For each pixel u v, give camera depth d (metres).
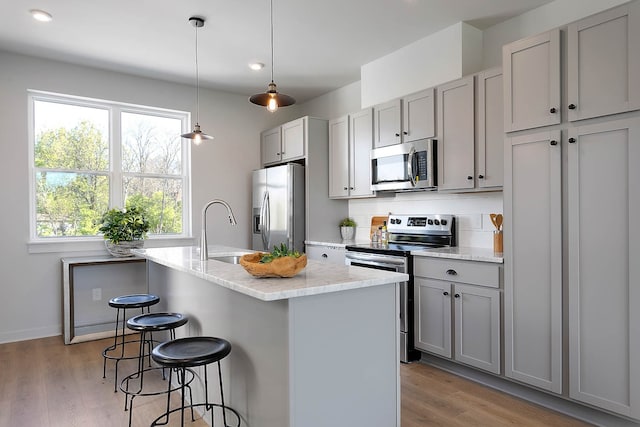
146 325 2.21
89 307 4.02
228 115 4.83
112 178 4.20
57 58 3.78
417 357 3.17
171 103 4.45
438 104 3.19
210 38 3.39
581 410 2.24
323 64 3.99
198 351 1.76
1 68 3.61
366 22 3.14
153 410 2.40
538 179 2.35
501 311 2.54
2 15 2.97
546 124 2.31
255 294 1.50
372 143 3.82
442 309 2.88
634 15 1.96
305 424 1.60
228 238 4.80
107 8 2.89
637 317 1.96
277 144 4.76
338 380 1.69
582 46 2.15
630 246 1.98
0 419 2.28
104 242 4.07
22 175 3.70
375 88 3.90
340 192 4.23
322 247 4.03
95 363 3.16
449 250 3.07
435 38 3.34
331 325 1.67
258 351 1.78
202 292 2.37
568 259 2.21
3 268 3.63
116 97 4.13
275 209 4.43
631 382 1.98
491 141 2.83
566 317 2.23
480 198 3.26
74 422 2.25
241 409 1.94
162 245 4.38
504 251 2.51
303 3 2.85
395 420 1.86
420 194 3.76
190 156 4.57
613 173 2.04
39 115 3.87
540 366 2.34
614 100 2.03
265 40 3.45
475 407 2.39
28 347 3.51
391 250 3.21
